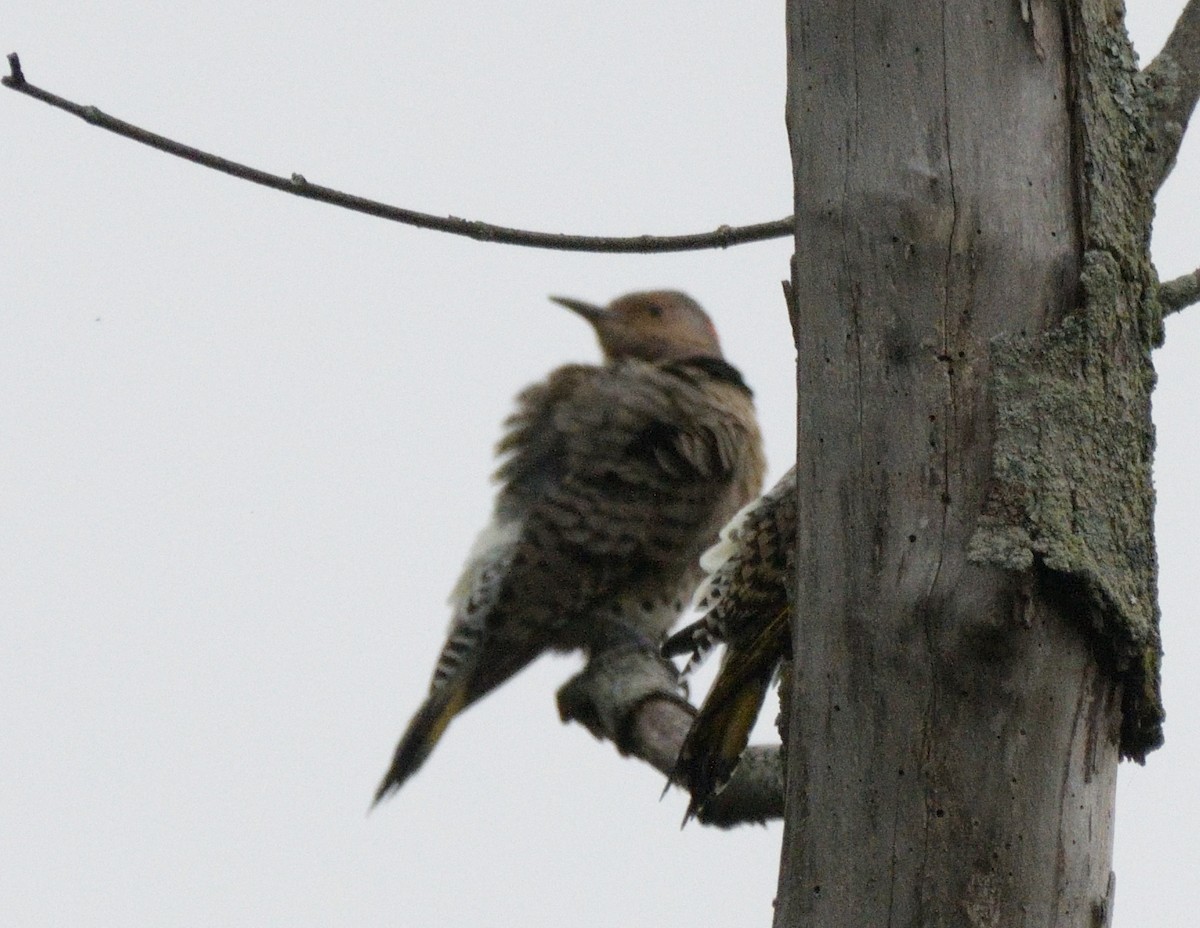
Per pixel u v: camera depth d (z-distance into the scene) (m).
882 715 6.39
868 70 6.66
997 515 6.28
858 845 6.40
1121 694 6.39
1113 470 6.36
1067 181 6.54
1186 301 7.12
